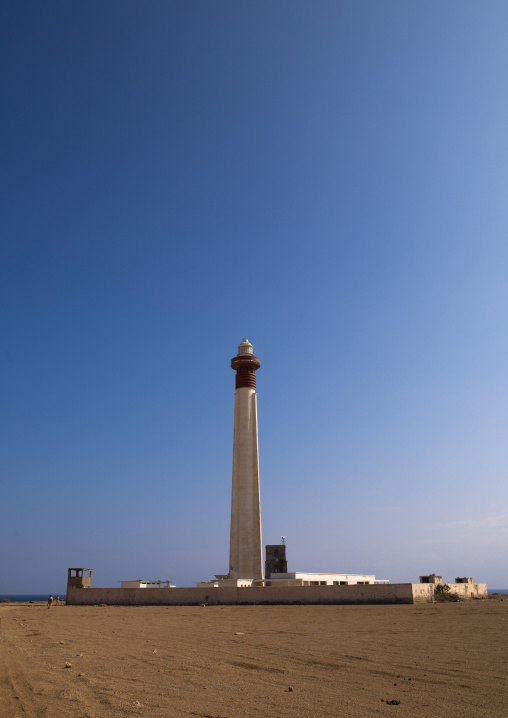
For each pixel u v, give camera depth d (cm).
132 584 8638
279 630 3238
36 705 1378
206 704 1375
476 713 1262
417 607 5075
